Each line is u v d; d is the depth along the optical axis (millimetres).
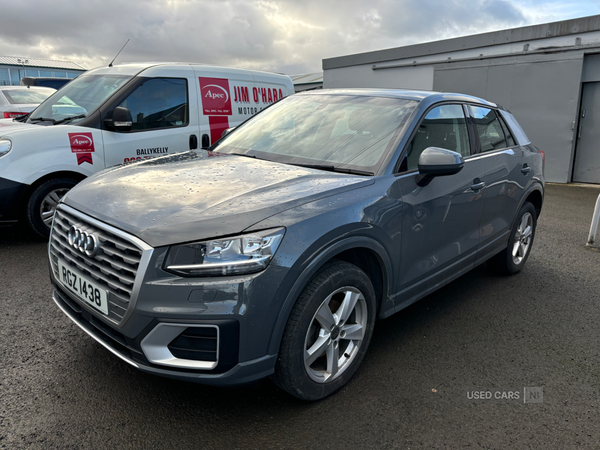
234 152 3227
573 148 10773
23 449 1947
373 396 2463
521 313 3639
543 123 10953
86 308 2160
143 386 2430
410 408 2381
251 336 1949
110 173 2707
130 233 1955
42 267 4039
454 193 3055
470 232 3396
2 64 36625
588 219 7199
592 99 10477
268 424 2199
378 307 2742
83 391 2361
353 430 2191
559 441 2205
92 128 4840
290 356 2113
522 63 11078
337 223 2199
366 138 2906
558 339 3236
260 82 6613
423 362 2838
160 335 1905
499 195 3695
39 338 2859
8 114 9109
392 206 2539
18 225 5285
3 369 2512
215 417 2230
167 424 2162
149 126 5293
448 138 3238
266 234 1970
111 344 2102
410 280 2844
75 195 2434
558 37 10508
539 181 4363
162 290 1873
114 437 2057
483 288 4137
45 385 2391
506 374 2760
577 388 2650
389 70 14172
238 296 1899
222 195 2221
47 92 10289
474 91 12094
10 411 2180
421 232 2809
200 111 5781
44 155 4508
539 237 6020
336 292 2301
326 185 2398
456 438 2182
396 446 2104
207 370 1942
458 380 2666
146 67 5395
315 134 3115
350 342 2510
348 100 3381
